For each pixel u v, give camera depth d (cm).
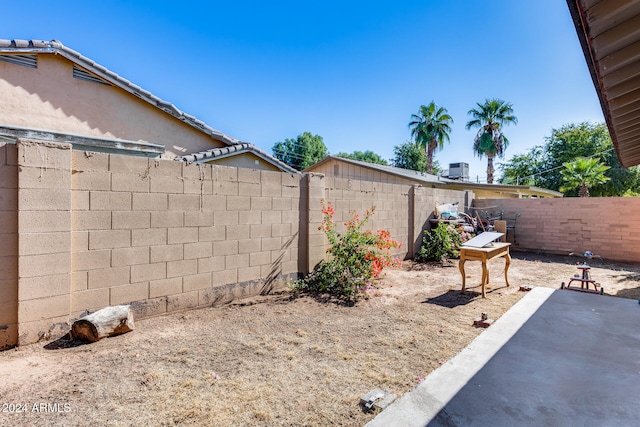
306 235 569
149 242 390
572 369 267
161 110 834
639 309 423
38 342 314
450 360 286
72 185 335
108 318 332
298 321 402
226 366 286
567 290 527
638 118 364
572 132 2403
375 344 337
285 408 226
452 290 561
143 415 215
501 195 1681
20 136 528
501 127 2425
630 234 863
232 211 467
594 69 252
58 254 324
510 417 206
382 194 748
